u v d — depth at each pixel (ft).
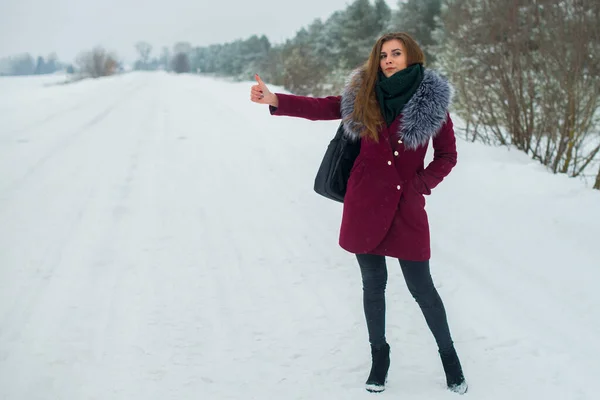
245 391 8.67
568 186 17.75
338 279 12.73
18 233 15.40
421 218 8.37
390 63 8.19
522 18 22.68
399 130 8.11
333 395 8.55
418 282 8.41
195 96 61.52
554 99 21.27
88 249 14.35
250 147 27.37
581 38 19.76
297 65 73.56
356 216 8.37
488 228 15.33
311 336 10.28
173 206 18.08
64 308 11.21
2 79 214.48
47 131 33.24
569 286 11.94
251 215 17.24
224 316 11.02
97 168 23.21
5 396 8.45
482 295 11.73
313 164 23.63
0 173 22.12
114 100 56.65
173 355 9.64
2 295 11.71
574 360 9.39
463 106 27.09
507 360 9.46
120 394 8.57
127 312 11.12
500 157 22.30
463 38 25.22
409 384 8.82
